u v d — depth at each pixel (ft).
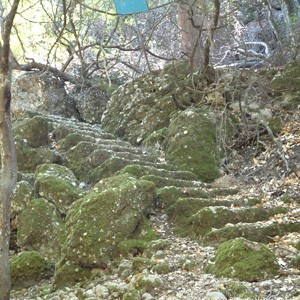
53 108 35.42
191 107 27.25
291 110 27.32
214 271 15.85
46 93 35.42
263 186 22.70
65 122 31.40
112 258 18.52
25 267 19.63
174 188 21.42
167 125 28.55
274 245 17.15
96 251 18.49
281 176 23.31
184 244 18.62
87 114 35.83
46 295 17.47
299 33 35.19
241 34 38.86
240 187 23.00
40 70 36.11
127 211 19.36
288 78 28.32
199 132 25.77
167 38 38.70
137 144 28.86
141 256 18.38
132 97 31.07
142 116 29.96
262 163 24.49
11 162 13.99
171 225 20.24
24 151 26.25
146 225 19.62
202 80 28.73
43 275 19.77
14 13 13.43
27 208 22.04
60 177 23.44
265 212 19.39
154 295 14.97
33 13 35.29
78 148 26.22
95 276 18.38
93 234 18.76
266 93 27.94
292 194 21.31
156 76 30.89
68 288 17.70
